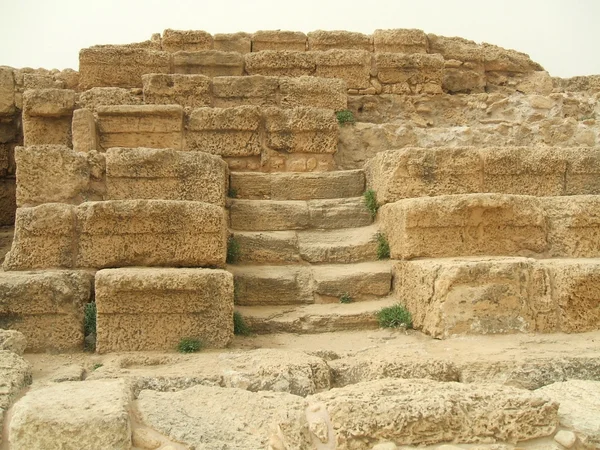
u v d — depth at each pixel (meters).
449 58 11.22
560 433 3.34
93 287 5.54
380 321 6.02
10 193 9.34
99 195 6.59
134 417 3.43
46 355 5.18
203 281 5.22
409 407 3.21
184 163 6.70
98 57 9.93
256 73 10.30
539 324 5.55
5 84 9.52
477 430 3.25
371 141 8.99
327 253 6.86
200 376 4.35
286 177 7.84
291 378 4.31
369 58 10.34
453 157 7.00
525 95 10.70
